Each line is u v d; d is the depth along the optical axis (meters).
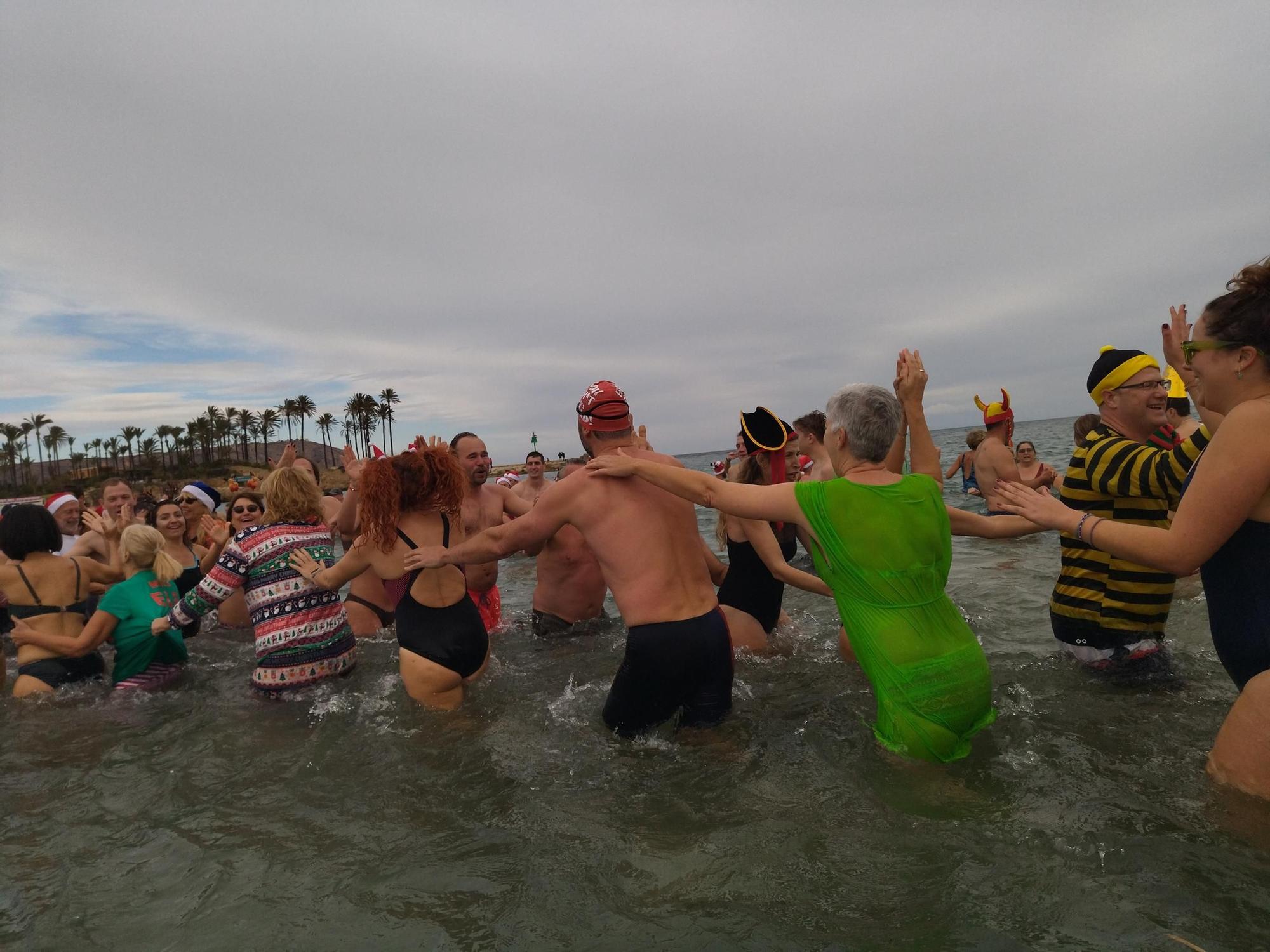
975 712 2.84
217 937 2.11
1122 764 2.72
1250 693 2.31
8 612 5.58
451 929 2.09
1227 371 2.29
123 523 6.39
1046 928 1.88
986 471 7.42
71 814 3.01
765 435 4.32
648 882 2.25
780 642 4.92
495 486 6.43
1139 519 3.62
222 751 3.65
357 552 4.23
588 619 5.59
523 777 3.11
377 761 3.38
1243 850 2.13
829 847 2.34
